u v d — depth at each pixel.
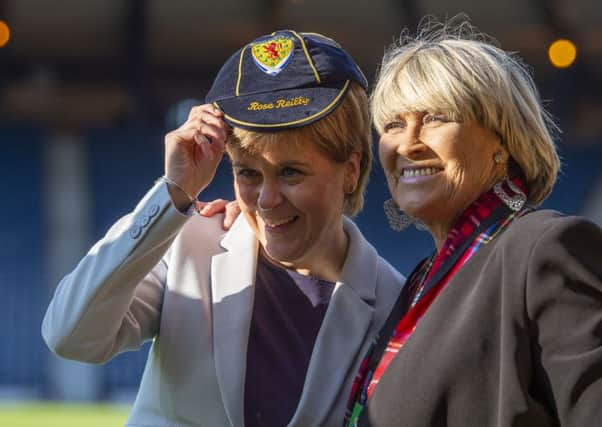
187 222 3.55
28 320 21.23
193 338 3.45
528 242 2.78
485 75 2.99
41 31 24.22
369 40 24.47
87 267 3.23
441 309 2.90
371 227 23.33
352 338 3.51
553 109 24.86
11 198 24.31
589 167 25.44
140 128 26.05
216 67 25.41
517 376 2.68
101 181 24.89
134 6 23.08
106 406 18.16
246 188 3.36
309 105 3.23
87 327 3.23
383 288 3.69
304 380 3.44
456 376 2.78
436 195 3.04
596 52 24.03
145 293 3.50
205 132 3.21
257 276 3.56
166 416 3.46
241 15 24.20
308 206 3.30
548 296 2.69
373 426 2.91
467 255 2.97
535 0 23.39
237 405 3.35
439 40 3.17
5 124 25.89
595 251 2.74
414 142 3.05
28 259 22.70
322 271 3.60
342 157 3.33
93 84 25.78
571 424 2.62
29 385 20.06
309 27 24.22
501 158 3.05
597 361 2.60
